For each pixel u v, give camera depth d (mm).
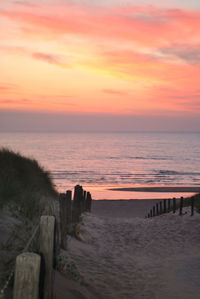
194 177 82750
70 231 9641
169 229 12602
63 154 172125
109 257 8250
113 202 33688
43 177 12828
